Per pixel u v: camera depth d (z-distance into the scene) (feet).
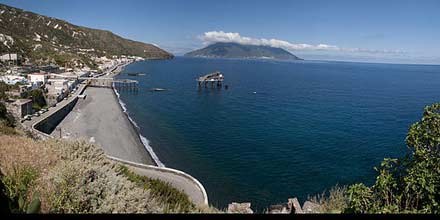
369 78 579.07
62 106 187.93
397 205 19.04
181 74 538.47
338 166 110.11
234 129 164.45
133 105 240.32
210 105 243.40
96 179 24.52
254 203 83.20
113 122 174.60
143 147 130.21
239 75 556.51
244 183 96.17
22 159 28.94
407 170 19.89
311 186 94.27
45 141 37.63
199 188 66.23
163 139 144.05
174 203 31.73
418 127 20.59
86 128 158.51
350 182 96.58
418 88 400.26
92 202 22.17
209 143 138.31
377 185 20.24
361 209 19.60
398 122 182.80
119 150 123.13
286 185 95.04
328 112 214.90
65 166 25.38
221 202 83.10
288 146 133.39
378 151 126.31
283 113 210.79
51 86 240.12
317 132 157.28
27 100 164.45
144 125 173.17
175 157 119.24
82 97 247.70
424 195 18.52
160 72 573.33
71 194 22.24
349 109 228.02
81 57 564.71
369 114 208.44
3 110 117.80
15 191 21.53
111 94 285.23
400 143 137.28
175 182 69.21
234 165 111.34
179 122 182.09
